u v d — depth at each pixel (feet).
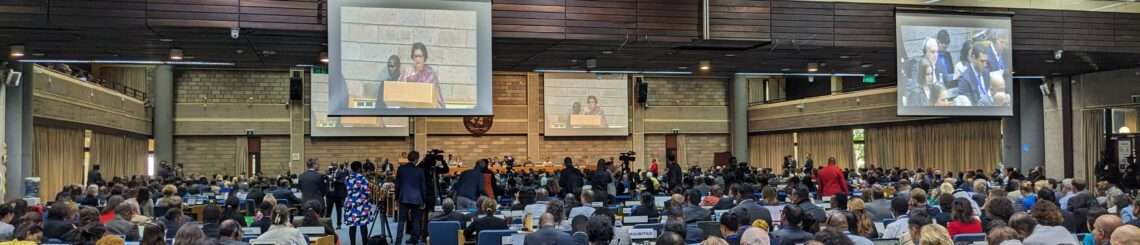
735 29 51.85
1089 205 34.63
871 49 55.11
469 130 116.06
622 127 120.37
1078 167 77.00
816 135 116.98
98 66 99.60
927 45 54.03
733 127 128.98
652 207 38.78
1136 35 59.72
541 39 49.62
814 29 53.36
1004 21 55.72
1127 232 18.43
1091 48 58.75
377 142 114.73
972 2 56.54
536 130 118.11
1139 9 59.82
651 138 124.98
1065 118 78.59
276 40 50.11
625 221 34.27
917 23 53.98
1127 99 71.41
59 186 71.46
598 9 50.26
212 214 29.37
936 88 53.98
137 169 98.37
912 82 53.57
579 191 58.59
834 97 111.86
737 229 26.32
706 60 61.57
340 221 55.72
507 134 117.39
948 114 54.19
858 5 54.29
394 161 115.24
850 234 24.85
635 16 50.65
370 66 45.44
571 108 118.42
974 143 91.91
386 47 45.78
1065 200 40.78
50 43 51.03
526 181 71.82
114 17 44.01
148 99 105.60
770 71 69.92
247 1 45.55
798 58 60.54
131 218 31.96
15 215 31.89
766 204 37.63
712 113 128.57
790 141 122.62
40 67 65.57
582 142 120.57
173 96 109.29
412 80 45.91
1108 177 74.02
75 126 75.00
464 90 46.73
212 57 58.85
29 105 62.03
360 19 45.47
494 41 50.47
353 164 44.29
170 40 49.88
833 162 53.47
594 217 22.11
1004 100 55.26
